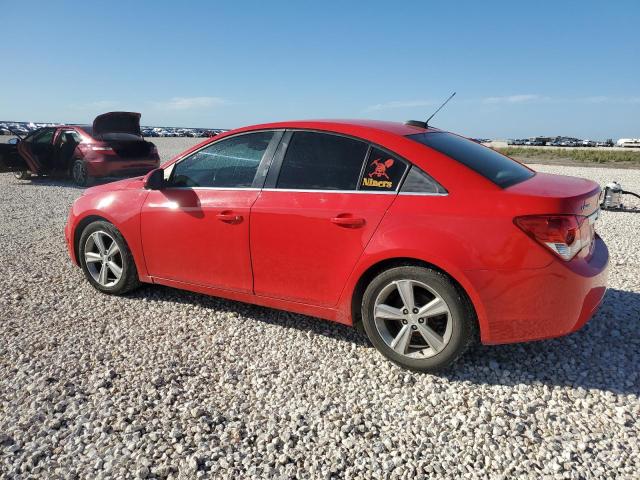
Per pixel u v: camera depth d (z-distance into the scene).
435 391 2.92
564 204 2.70
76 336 3.66
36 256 5.76
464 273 2.78
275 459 2.37
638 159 30.53
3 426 2.60
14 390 2.94
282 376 3.11
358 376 3.10
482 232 2.76
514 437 2.51
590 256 3.03
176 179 4.04
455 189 2.90
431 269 2.91
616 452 2.37
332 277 3.25
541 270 2.69
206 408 2.77
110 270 4.43
